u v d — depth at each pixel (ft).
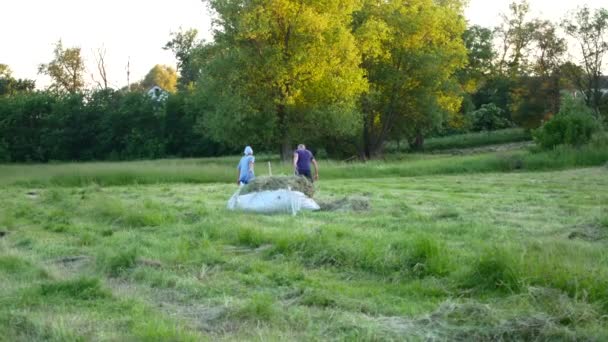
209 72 138.10
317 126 145.38
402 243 31.27
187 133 204.03
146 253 34.04
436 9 161.38
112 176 94.94
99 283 27.20
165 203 60.23
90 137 208.95
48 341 20.80
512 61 257.96
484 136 226.38
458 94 181.16
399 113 172.76
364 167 107.14
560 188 74.38
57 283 26.99
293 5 133.59
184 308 24.76
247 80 139.44
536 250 30.42
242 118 136.98
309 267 30.99
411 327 21.18
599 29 212.02
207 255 33.17
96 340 20.68
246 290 26.86
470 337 20.29
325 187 80.18
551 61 216.95
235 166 110.52
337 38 136.98
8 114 207.51
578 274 24.66
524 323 20.56
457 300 24.32
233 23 136.05
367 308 23.85
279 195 51.78
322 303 24.57
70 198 65.51
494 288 25.62
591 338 19.69
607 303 22.57
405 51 161.68
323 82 138.62
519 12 257.34
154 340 20.30
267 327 21.95
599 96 214.48
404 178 98.22
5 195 76.69
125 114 205.98
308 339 20.70
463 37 226.17
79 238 40.37
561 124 121.70
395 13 159.12
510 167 109.50
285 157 145.48
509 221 44.80
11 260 32.73
